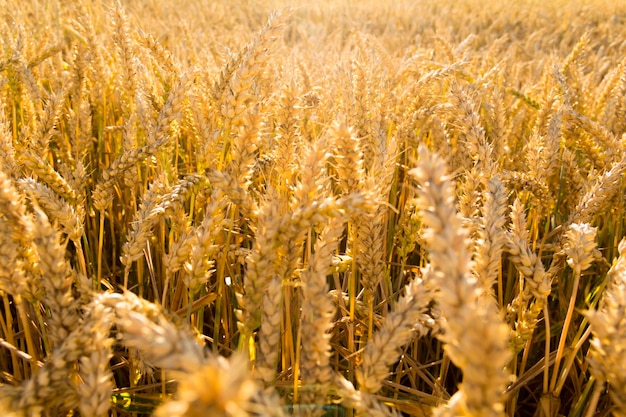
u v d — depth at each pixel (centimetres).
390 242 337
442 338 97
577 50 457
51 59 485
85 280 170
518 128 453
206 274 175
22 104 385
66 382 127
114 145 420
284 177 201
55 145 412
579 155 411
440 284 85
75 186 248
